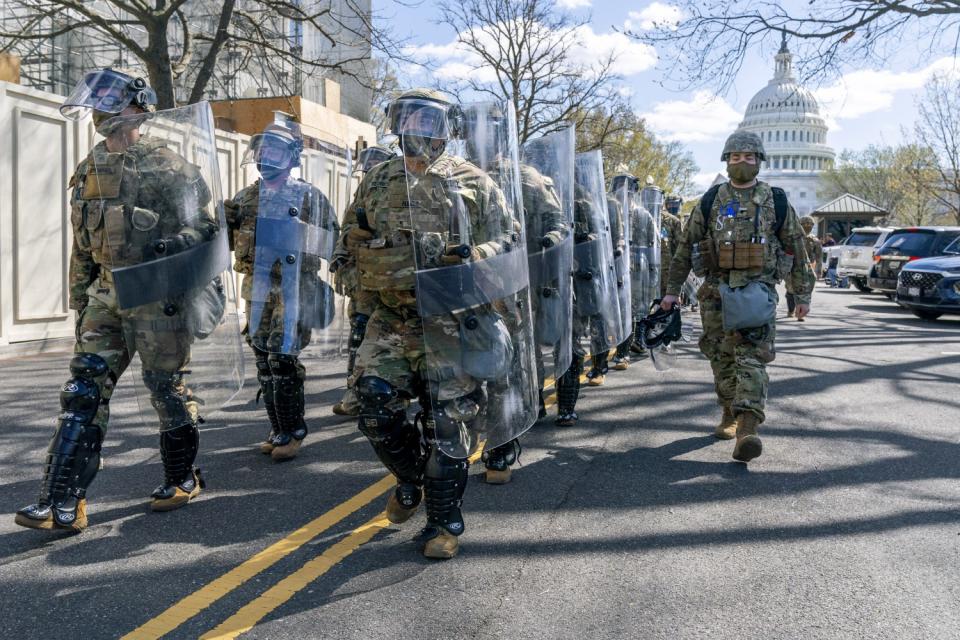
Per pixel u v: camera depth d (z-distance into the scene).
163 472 4.65
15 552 3.44
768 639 2.71
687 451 5.24
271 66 16.39
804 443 5.42
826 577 3.21
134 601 2.98
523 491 4.37
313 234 4.95
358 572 3.27
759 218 4.95
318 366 8.95
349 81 24.16
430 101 3.17
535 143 5.00
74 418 3.57
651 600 3.00
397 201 3.30
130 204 3.55
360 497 4.27
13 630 2.74
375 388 3.26
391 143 3.37
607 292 5.82
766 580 3.19
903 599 3.02
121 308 3.52
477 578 3.20
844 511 4.02
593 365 7.67
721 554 3.46
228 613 2.88
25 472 4.58
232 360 4.05
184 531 3.73
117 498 4.20
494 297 3.30
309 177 5.13
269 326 4.86
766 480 4.57
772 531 3.74
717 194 5.12
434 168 3.23
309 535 3.69
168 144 3.70
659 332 5.66
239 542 3.60
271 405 5.02
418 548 3.54
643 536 3.68
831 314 16.30
